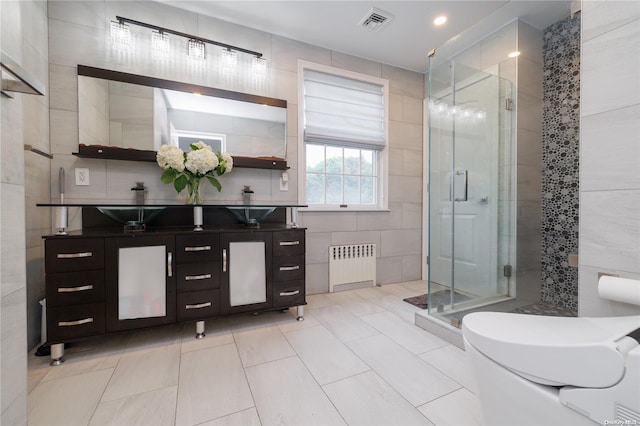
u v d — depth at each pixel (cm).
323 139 264
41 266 170
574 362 62
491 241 221
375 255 293
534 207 225
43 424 103
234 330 185
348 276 278
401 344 165
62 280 145
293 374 135
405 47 267
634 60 85
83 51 187
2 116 72
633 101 86
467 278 214
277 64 246
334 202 282
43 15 173
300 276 203
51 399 116
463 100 225
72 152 184
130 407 112
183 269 170
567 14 203
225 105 225
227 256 181
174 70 211
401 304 236
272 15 221
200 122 217
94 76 189
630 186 87
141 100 200
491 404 78
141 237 161
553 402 65
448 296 208
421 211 319
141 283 160
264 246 191
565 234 216
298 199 255
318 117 264
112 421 105
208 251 176
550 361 66
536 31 220
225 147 225
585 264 99
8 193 74
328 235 269
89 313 150
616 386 56
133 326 159
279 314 213
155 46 205
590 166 97
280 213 246
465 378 132
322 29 239
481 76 221
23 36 152
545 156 228
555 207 222
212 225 218
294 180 253
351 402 115
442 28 238
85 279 149
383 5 210
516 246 218
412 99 312
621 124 88
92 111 188
